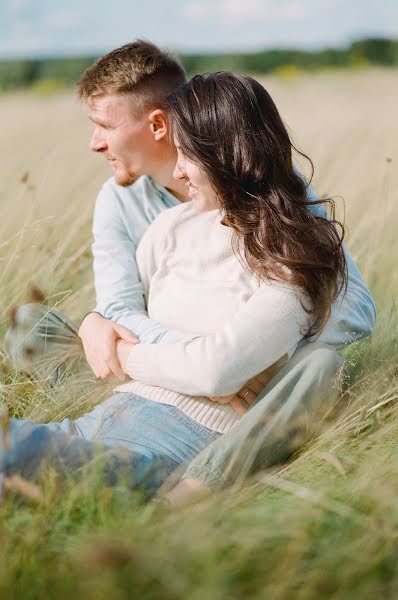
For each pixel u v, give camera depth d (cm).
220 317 212
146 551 146
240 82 218
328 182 405
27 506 169
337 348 225
